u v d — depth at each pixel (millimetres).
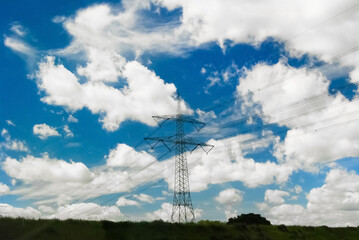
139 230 41812
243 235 49969
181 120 66688
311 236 60031
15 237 31391
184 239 41812
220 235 47188
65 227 37156
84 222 40969
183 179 63750
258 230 56688
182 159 65250
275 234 55969
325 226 70625
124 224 42812
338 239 62156
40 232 33531
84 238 34875
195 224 50906
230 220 81562
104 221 41906
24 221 36344
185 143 65688
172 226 47000
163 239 39312
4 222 34656
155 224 45281
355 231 70875
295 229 63062
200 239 43125
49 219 38344
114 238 37062
